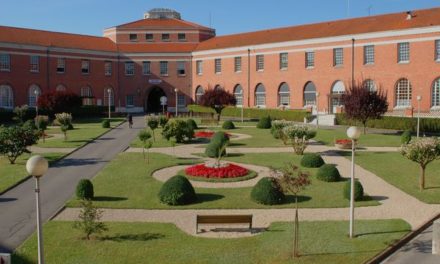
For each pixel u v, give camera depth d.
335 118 55.16
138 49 77.44
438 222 15.66
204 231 17.48
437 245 15.60
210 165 27.73
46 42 67.56
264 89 67.31
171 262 14.44
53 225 18.14
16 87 63.94
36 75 66.06
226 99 58.75
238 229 17.70
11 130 30.83
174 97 77.38
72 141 41.31
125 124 58.22
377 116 46.12
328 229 17.55
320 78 60.38
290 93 63.97
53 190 24.17
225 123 51.22
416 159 23.56
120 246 15.73
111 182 25.27
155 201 21.52
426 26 50.81
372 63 55.59
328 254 15.16
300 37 62.66
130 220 18.81
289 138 33.97
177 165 30.14
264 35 69.44
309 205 20.83
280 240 16.41
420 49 51.56
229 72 71.19
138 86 77.06
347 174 27.23
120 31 78.69
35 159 12.29
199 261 14.53
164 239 16.45
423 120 46.38
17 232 17.67
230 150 36.22
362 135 44.44
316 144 39.06
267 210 20.22
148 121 43.97
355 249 15.59
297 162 30.97
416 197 22.36
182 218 19.12
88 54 72.12
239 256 14.95
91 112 68.56
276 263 14.44
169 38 79.69
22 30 68.06
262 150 36.25
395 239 16.52
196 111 72.94
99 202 21.38
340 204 20.97
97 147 38.53
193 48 77.75
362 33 55.94
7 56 63.09
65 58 69.31
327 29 61.56
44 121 48.16
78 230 17.36
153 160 31.89
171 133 39.84
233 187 24.19
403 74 52.91
